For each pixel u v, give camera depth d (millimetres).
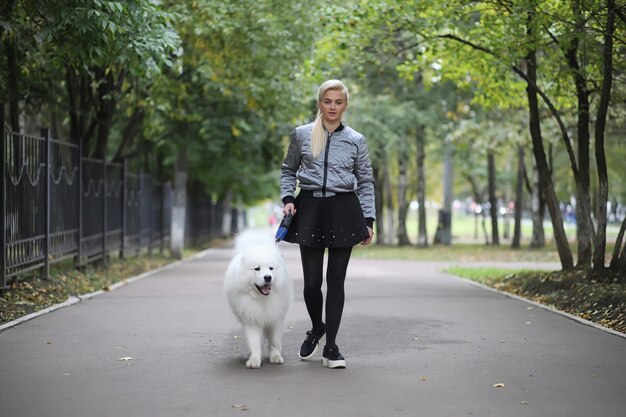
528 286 13859
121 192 20250
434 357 7590
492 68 15203
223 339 8656
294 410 5551
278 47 18531
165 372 6840
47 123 21609
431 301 12594
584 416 5414
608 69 12445
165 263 23125
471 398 5906
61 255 14398
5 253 11047
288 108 21516
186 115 22156
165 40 12305
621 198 42656
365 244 6965
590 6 12047
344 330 9391
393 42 17391
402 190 36344
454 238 50781
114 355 7645
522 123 25375
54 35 10773
